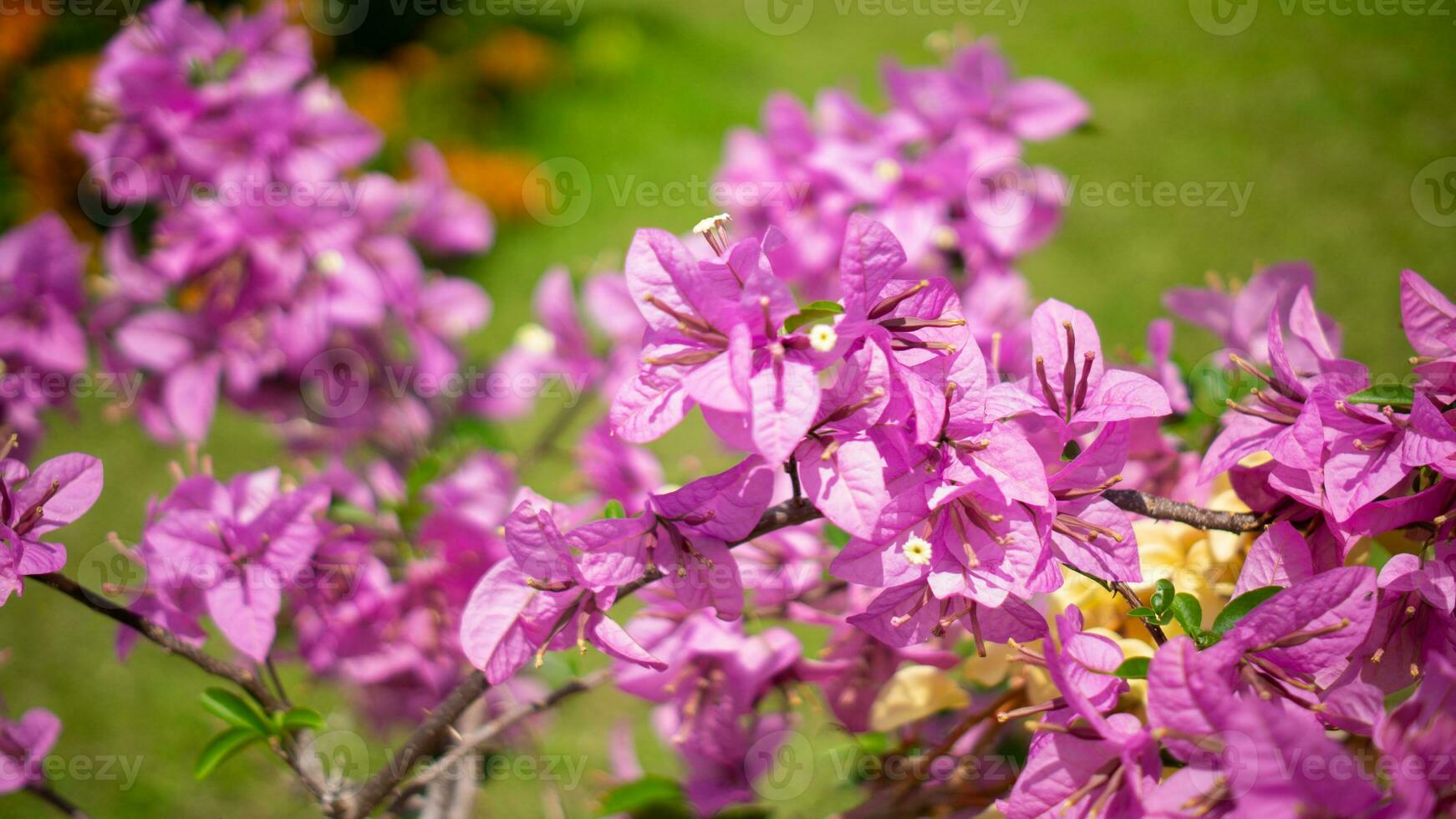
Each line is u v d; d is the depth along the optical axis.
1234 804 0.98
